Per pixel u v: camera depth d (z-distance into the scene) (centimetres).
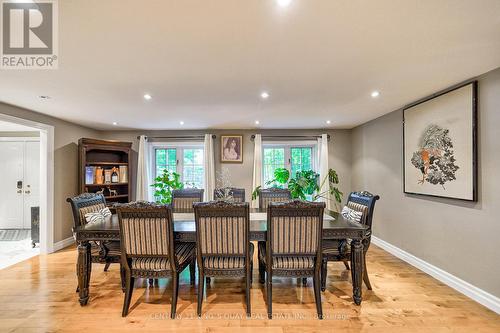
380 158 387
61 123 383
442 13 130
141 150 476
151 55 176
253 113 356
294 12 129
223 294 243
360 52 174
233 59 184
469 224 232
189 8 125
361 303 224
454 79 228
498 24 141
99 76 213
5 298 235
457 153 242
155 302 229
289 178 495
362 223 255
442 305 220
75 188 409
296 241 206
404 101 301
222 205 201
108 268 306
